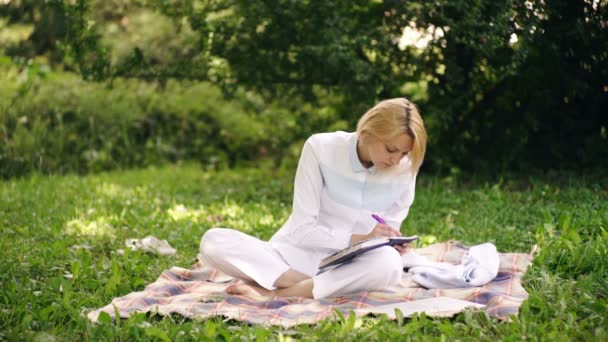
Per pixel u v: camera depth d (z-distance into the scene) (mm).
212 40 7457
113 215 6109
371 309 3523
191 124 10031
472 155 7734
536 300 3504
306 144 3779
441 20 6875
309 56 7379
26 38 10523
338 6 7102
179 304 3697
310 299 3814
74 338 3258
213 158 9742
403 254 4199
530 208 5945
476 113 7711
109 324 3309
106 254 4992
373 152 3479
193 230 5520
